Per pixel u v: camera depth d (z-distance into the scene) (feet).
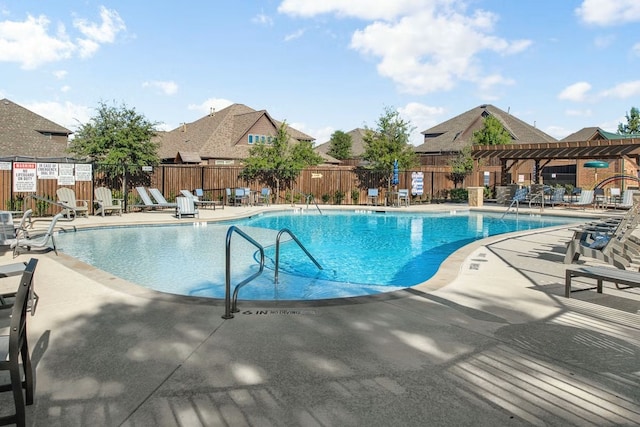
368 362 12.01
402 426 8.96
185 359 12.08
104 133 62.18
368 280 27.99
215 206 74.64
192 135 139.23
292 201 85.35
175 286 25.00
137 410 9.46
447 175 100.42
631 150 66.49
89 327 14.58
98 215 57.47
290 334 14.08
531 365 11.91
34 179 53.62
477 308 17.10
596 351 12.89
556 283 21.47
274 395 10.16
